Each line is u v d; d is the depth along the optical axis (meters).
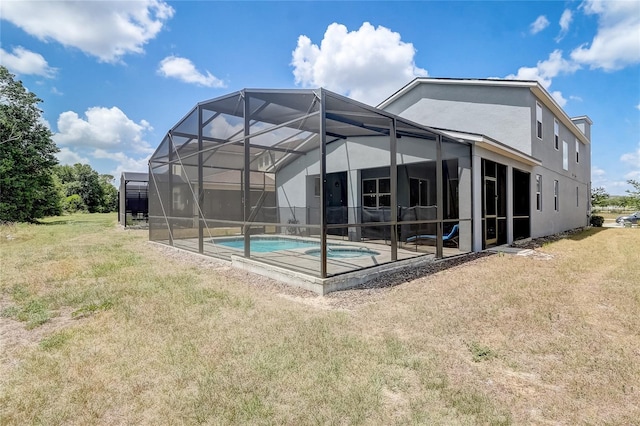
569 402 2.19
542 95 11.27
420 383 2.39
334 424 1.97
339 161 11.69
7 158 20.30
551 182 13.15
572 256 7.76
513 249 8.90
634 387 2.35
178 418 2.04
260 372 2.53
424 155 9.34
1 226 16.73
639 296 4.46
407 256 7.29
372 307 4.07
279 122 7.79
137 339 3.15
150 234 11.59
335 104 5.50
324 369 2.56
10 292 4.85
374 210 10.26
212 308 4.05
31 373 2.57
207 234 10.07
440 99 12.17
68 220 25.31
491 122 11.16
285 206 12.96
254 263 6.14
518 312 3.86
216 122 7.97
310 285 4.86
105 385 2.40
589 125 19.70
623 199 23.42
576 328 3.40
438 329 3.37
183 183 9.59
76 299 4.43
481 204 8.64
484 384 2.39
